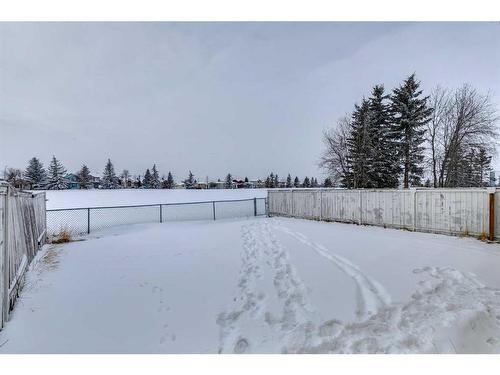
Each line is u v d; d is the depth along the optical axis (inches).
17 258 170.9
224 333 119.7
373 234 320.2
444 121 1064.8
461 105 1032.8
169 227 461.7
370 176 1088.8
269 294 156.8
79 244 323.9
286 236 332.2
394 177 1099.3
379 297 145.6
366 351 105.6
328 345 108.9
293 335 115.0
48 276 197.9
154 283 179.0
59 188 2112.5
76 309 143.4
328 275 181.2
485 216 270.4
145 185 2815.0
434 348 106.3
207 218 614.9
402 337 111.4
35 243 265.9
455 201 295.0
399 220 354.9
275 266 208.4
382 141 1115.3
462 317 122.5
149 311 140.6
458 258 209.0
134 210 758.5
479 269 183.9
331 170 1246.9
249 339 114.4
